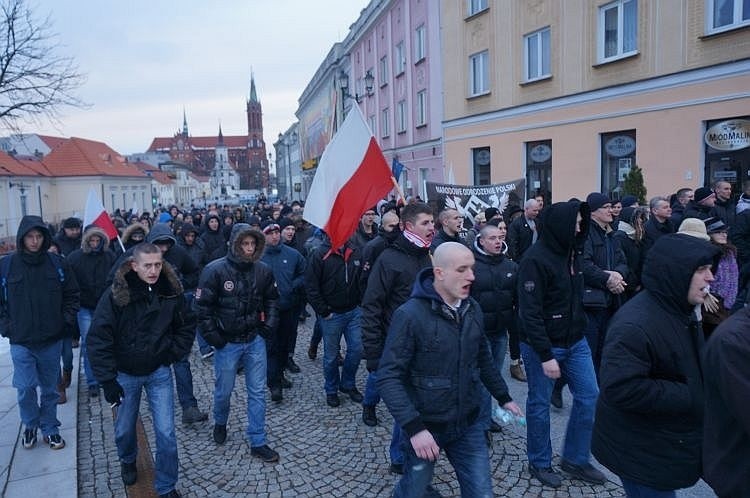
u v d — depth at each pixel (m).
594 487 4.03
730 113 11.45
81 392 6.62
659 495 2.64
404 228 4.47
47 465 4.69
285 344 6.38
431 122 22.86
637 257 6.17
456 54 20.19
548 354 3.89
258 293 4.90
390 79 28.36
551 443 4.61
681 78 12.28
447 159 21.34
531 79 16.83
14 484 4.37
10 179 38.47
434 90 22.36
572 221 3.86
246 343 4.86
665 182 12.85
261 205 23.81
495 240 5.04
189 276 7.25
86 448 5.11
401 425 2.92
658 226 6.21
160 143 159.50
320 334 7.59
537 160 16.89
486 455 3.20
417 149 24.80
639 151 13.44
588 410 4.04
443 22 20.81
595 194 5.55
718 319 5.20
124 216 27.91
